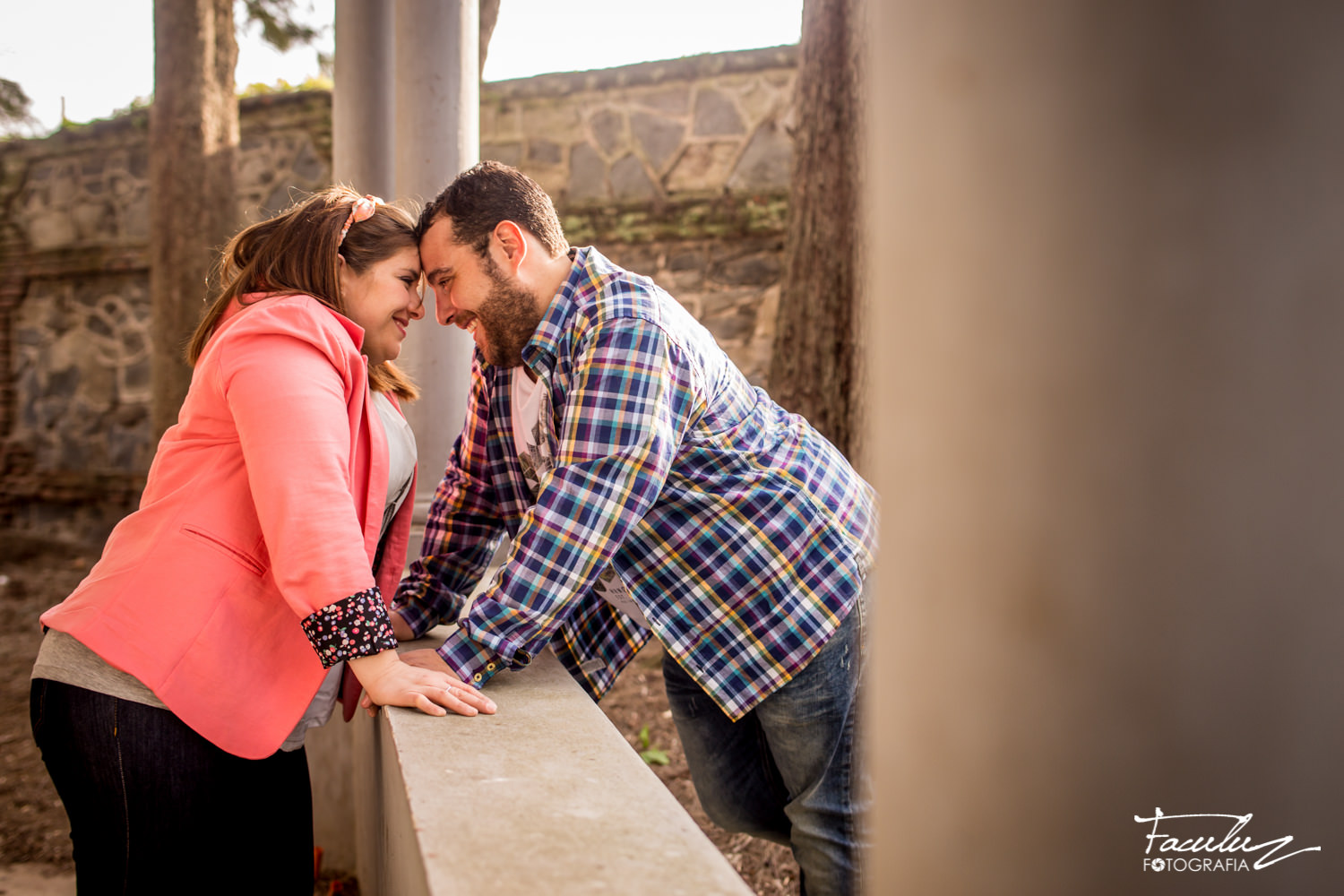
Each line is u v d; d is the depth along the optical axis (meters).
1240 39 0.33
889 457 0.46
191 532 1.42
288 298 1.50
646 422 1.47
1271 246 0.33
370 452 1.53
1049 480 0.38
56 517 7.61
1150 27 0.35
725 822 2.12
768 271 6.12
